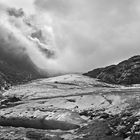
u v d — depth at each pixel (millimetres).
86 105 110125
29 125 89562
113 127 63094
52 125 86875
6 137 67562
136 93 114688
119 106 87000
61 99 131750
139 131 55688
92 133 63719
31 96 190375
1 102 161875
